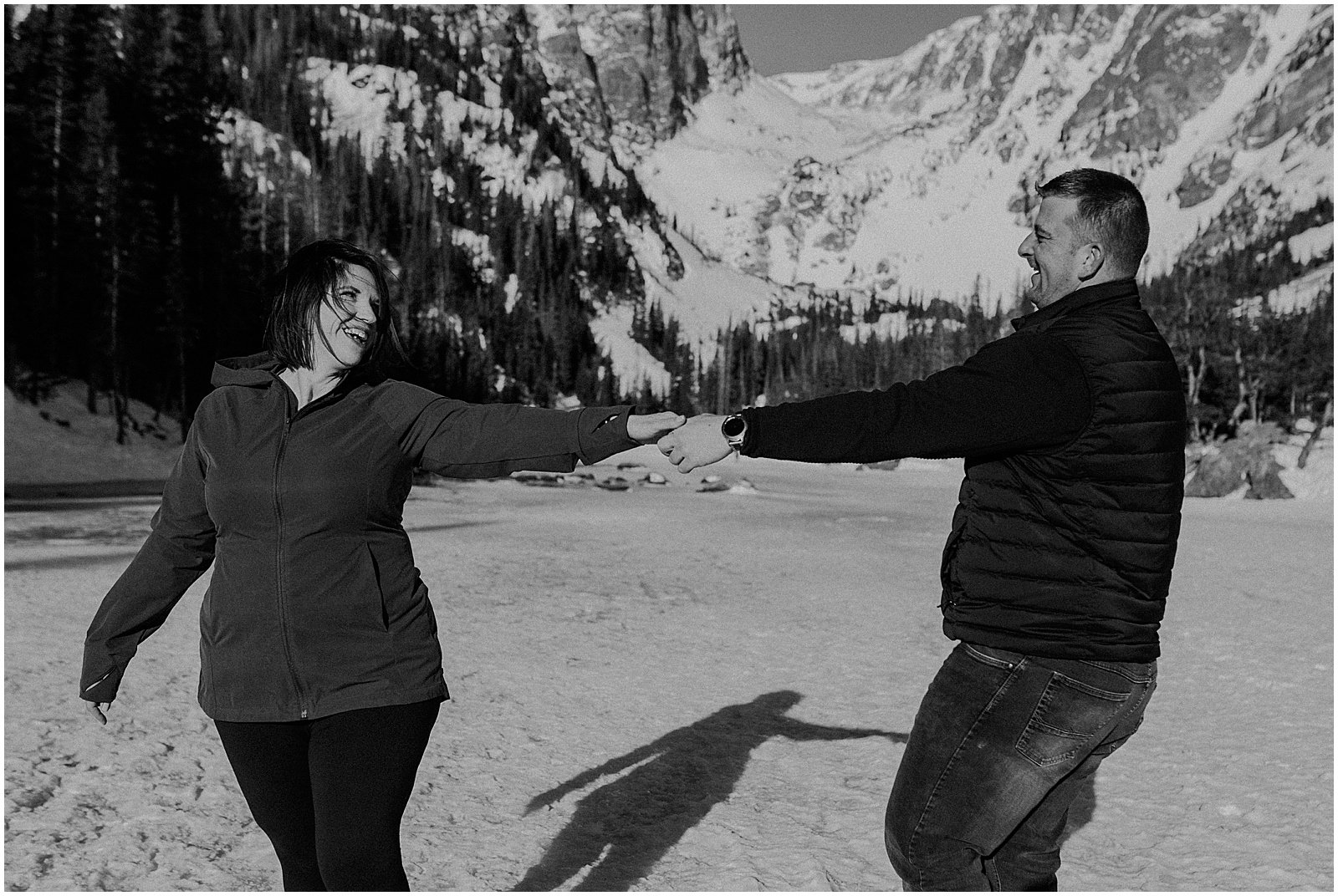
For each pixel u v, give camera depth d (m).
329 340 2.32
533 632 8.57
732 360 159.12
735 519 24.59
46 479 32.00
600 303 163.12
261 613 2.22
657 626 8.99
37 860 3.48
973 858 2.39
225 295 46.44
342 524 2.23
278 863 3.57
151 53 59.69
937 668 7.21
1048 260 2.43
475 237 144.00
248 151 105.56
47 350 38.97
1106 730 2.32
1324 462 39.34
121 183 42.91
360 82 155.50
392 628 2.26
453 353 86.38
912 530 22.00
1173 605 10.78
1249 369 69.56
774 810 4.19
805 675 6.93
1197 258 185.25
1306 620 9.73
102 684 2.46
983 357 2.25
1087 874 3.55
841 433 2.15
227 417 2.29
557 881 3.44
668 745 5.16
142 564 2.41
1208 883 3.47
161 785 4.34
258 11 158.38
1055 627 2.27
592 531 19.88
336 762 2.19
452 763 4.79
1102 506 2.23
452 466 2.29
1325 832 3.96
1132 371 2.24
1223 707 6.13
